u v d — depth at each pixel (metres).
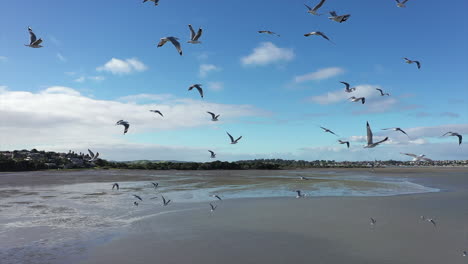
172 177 69.00
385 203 28.30
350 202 28.86
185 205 27.83
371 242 16.50
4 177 71.94
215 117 17.94
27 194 36.69
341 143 14.72
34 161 125.69
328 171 108.94
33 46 14.30
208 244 16.42
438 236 17.45
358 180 57.53
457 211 24.27
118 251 15.52
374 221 19.70
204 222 21.16
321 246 15.95
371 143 12.63
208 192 37.56
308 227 19.55
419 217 22.12
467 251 15.05
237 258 14.41
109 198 32.69
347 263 13.73
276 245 16.16
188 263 13.89
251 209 25.58
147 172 96.81
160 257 14.63
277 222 20.94
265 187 43.44
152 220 21.91
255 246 16.02
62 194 36.44
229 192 37.47
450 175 78.62
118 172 96.25
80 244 16.66
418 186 45.91
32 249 15.95
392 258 14.27
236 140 17.64
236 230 19.02
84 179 62.28
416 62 18.02
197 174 84.81
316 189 40.59
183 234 18.31
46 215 23.86
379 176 73.69
